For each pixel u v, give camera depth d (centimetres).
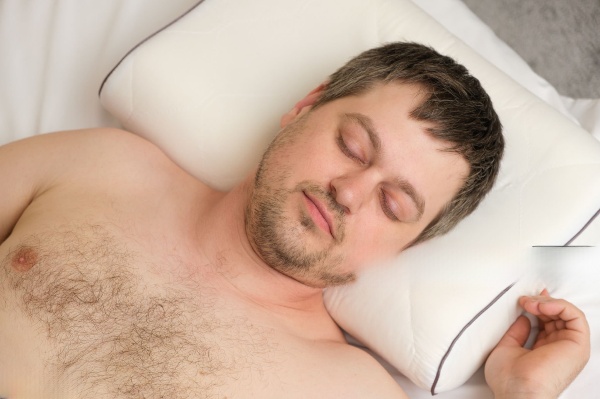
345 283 131
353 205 116
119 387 106
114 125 158
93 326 109
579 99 178
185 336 113
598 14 197
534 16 201
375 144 118
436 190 122
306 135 122
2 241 129
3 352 109
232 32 146
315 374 119
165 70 141
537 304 131
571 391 135
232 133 142
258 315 124
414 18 148
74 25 162
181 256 125
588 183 131
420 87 122
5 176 129
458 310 127
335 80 130
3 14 163
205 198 139
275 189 120
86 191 128
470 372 132
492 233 131
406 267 130
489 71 145
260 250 123
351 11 148
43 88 158
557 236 130
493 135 129
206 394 109
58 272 113
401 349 130
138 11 164
